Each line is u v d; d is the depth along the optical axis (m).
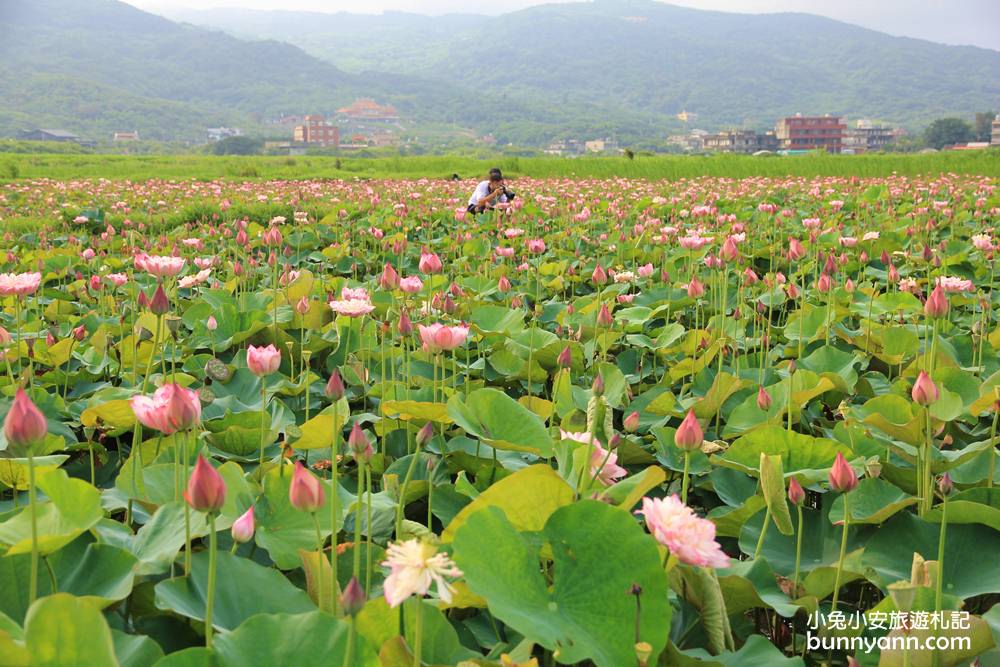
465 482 2.71
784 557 2.66
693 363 4.47
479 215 13.16
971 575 2.41
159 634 1.95
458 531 1.71
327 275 8.69
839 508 2.75
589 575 1.78
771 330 5.76
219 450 3.26
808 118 187.50
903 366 4.72
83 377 4.52
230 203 14.87
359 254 10.00
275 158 50.56
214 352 4.87
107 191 19.84
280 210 14.52
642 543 1.76
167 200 17.73
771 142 194.50
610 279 8.02
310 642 1.65
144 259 3.86
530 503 2.04
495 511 1.79
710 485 3.20
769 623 2.53
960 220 12.16
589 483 2.19
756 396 3.77
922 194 16.91
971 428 3.82
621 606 1.73
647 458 3.36
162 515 2.36
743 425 3.72
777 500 2.32
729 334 5.41
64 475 2.01
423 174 36.38
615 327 5.39
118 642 1.74
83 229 11.86
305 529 2.46
